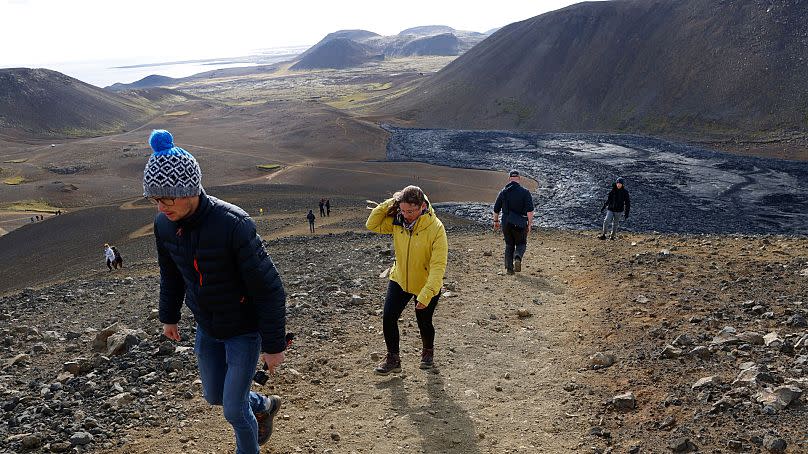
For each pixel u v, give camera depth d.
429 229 5.82
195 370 6.36
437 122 170.75
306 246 20.55
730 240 14.80
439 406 5.64
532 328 8.09
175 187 3.15
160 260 3.81
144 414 5.31
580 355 6.87
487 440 5.02
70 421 5.18
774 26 148.25
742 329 6.77
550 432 5.11
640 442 4.67
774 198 68.88
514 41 199.62
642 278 10.09
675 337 6.86
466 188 85.56
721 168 89.19
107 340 7.64
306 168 111.75
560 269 12.02
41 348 7.78
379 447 4.86
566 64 177.25
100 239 59.16
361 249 15.68
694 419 4.84
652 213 63.34
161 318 4.03
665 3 181.25
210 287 3.49
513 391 6.03
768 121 123.25
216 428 5.04
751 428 4.54
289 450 4.76
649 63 159.25
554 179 87.06
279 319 3.59
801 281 8.57
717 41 153.50
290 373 6.29
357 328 7.87
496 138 137.62
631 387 5.74
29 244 62.69
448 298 9.60
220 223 3.35
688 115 135.75
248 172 113.44
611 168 92.56
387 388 6.02
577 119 154.38
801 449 4.15
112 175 122.81
